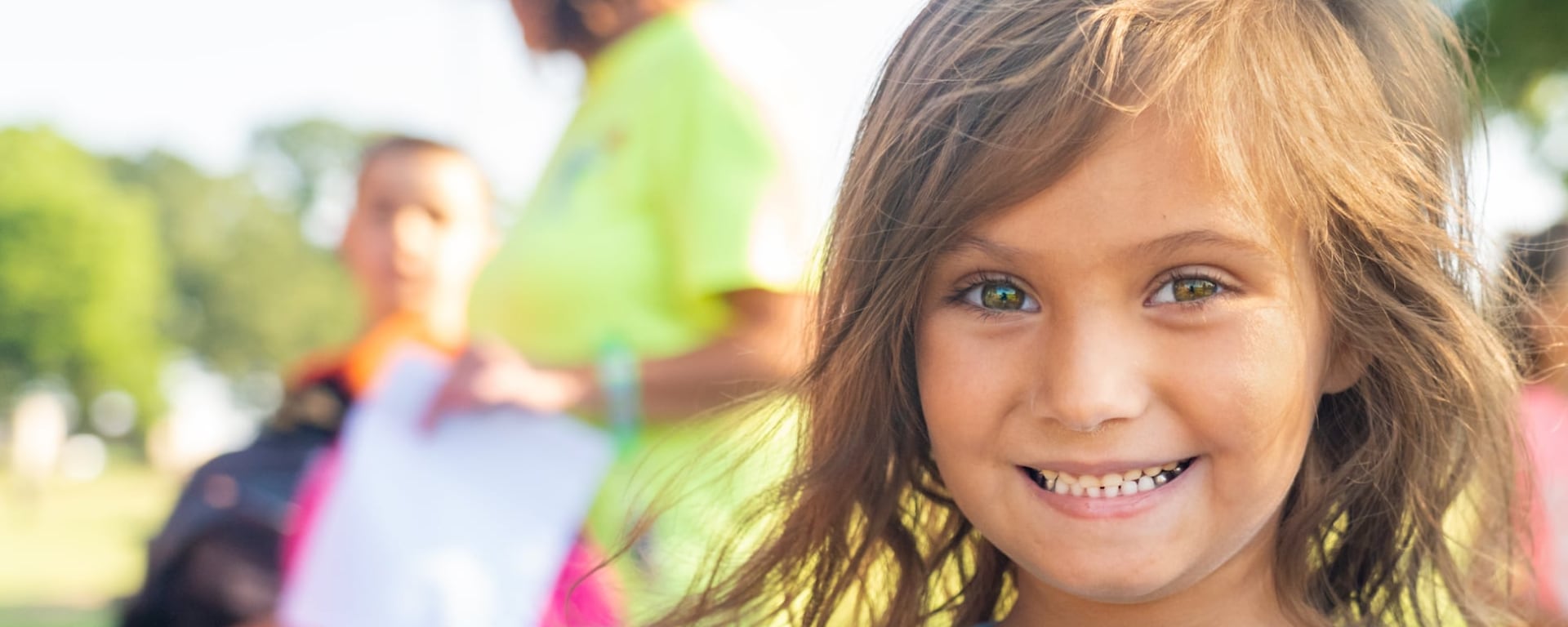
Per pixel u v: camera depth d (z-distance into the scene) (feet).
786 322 6.58
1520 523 5.18
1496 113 17.12
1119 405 3.59
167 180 87.04
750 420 5.36
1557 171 17.93
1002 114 3.79
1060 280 3.67
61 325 83.20
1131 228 3.58
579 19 6.89
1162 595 3.95
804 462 4.89
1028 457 3.81
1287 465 3.81
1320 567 4.58
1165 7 3.81
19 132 81.71
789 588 5.04
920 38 4.24
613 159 6.62
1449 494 4.50
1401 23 4.39
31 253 81.76
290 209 88.89
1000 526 3.92
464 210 7.60
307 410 7.10
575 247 6.48
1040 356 3.75
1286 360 3.73
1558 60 17.16
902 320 4.19
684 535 6.23
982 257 3.81
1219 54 3.72
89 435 85.46
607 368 6.45
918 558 4.99
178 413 88.69
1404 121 4.26
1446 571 4.69
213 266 88.43
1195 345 3.65
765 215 6.49
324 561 6.42
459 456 6.47
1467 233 4.66
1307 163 3.82
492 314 6.70
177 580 6.67
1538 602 6.43
